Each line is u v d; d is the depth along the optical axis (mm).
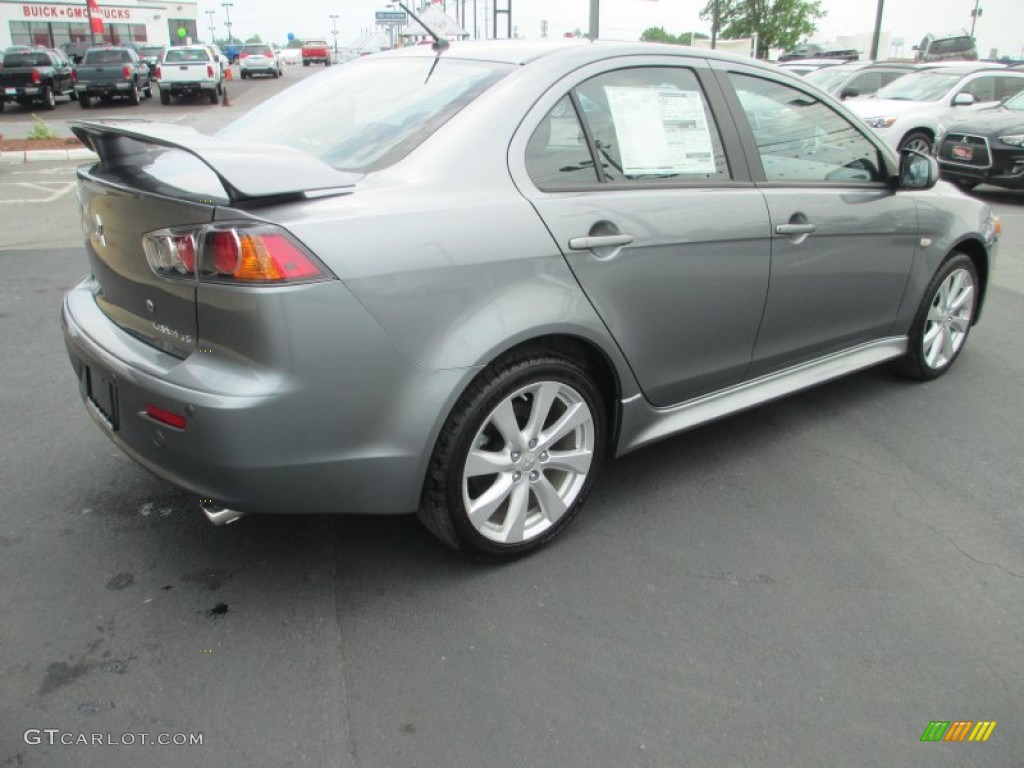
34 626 2510
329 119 2975
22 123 21203
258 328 2168
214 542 2963
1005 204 10914
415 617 2594
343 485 2400
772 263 3357
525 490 2807
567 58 2898
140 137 2346
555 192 2725
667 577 2826
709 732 2180
